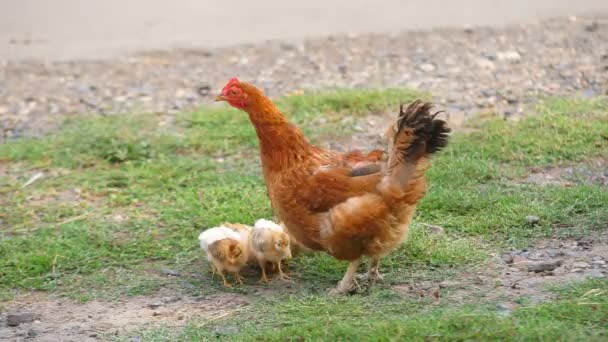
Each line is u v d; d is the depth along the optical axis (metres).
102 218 12.20
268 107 9.62
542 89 16.30
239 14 23.05
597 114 14.57
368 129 14.88
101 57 20.11
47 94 17.88
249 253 10.12
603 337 7.75
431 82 17.06
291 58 19.27
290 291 9.80
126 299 9.90
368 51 19.33
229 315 9.17
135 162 14.11
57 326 9.27
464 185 12.31
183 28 22.05
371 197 9.08
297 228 9.62
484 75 17.30
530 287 9.24
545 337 7.74
